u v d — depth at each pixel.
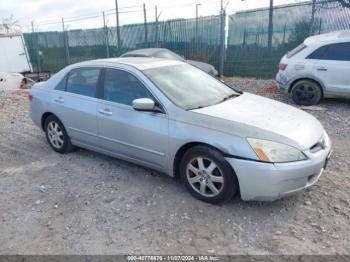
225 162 3.62
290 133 3.62
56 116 5.44
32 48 21.33
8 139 6.61
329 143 4.04
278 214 3.67
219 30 13.88
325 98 9.16
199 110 3.99
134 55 12.10
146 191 4.24
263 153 3.44
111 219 3.68
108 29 17.66
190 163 3.93
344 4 11.00
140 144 4.32
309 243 3.20
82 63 5.23
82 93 5.06
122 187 4.38
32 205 4.05
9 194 4.36
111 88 4.69
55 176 4.81
